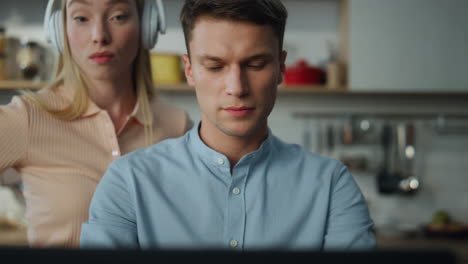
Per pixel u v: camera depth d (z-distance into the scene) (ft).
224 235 2.52
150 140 4.28
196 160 2.66
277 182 2.66
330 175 2.74
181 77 8.61
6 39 8.46
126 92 4.22
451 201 9.72
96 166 3.89
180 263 1.10
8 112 3.69
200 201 2.57
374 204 9.66
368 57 8.51
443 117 9.66
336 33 9.46
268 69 2.27
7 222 7.76
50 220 3.77
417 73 8.54
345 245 2.57
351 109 9.62
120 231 2.50
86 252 1.10
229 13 2.16
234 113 2.27
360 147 9.66
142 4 4.06
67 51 3.95
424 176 9.74
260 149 2.60
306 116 9.60
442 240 8.46
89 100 3.97
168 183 2.62
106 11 3.64
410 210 9.69
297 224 2.61
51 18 3.95
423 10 8.53
